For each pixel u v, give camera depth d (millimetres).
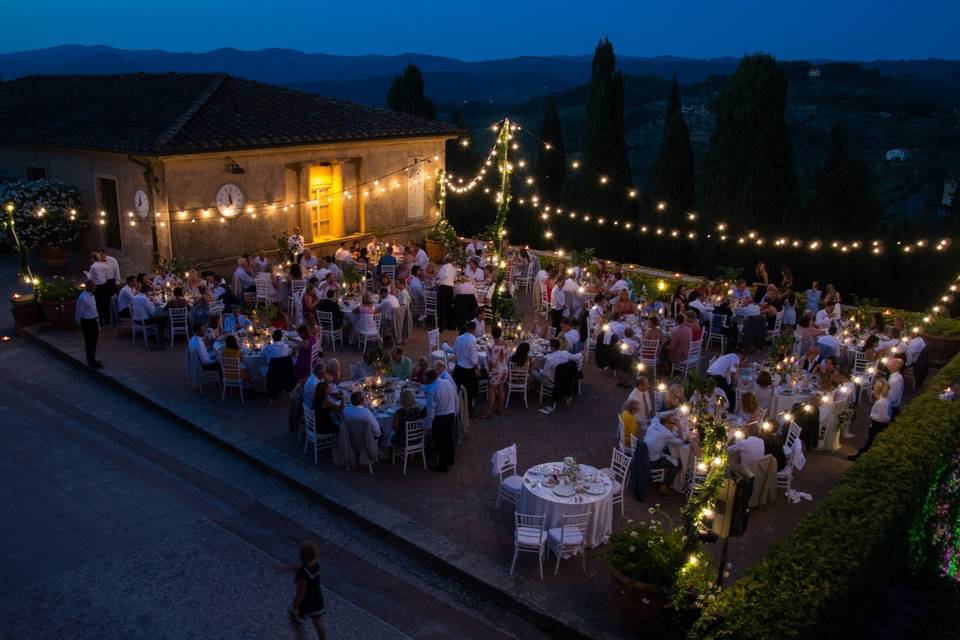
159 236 19406
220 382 14297
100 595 8820
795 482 12055
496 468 10484
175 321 16828
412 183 25656
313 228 22938
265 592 9008
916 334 17406
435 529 10203
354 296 18000
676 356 15672
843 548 8672
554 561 9617
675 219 26609
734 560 9828
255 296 18844
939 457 11305
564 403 14539
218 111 21078
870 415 13430
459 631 8523
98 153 20812
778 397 13406
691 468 11234
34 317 17906
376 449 11641
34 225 21094
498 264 16984
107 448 12539
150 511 10688
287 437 12750
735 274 18922
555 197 32562
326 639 8227
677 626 8016
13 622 8297
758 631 7188
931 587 10961
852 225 24172
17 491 11078
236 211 20484
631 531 8562
